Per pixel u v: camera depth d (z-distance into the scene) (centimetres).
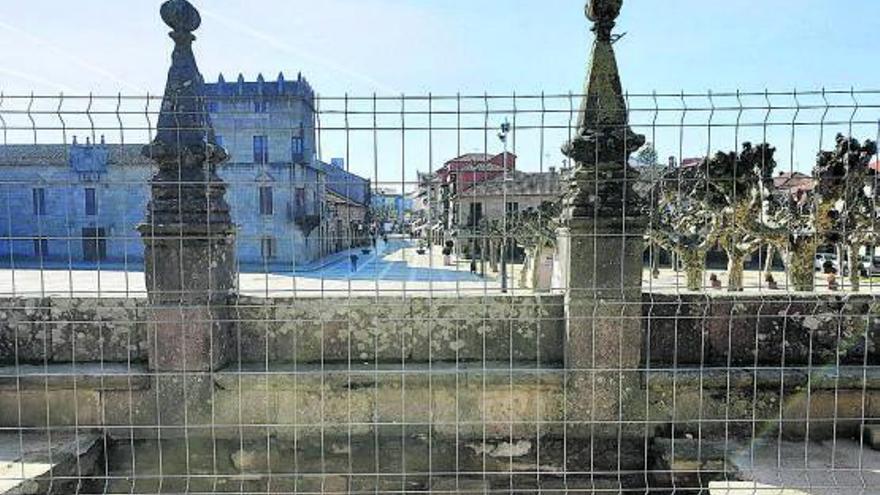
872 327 577
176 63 549
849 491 457
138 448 551
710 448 529
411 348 580
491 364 569
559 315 573
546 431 551
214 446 535
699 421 524
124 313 584
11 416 556
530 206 1276
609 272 536
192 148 540
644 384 544
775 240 941
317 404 552
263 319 570
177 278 541
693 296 575
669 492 516
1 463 488
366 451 553
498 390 548
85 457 519
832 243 862
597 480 547
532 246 1457
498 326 579
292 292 599
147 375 546
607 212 531
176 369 546
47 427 527
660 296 573
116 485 550
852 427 554
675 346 546
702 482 518
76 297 586
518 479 550
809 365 547
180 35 549
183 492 549
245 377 545
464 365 566
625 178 533
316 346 581
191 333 544
